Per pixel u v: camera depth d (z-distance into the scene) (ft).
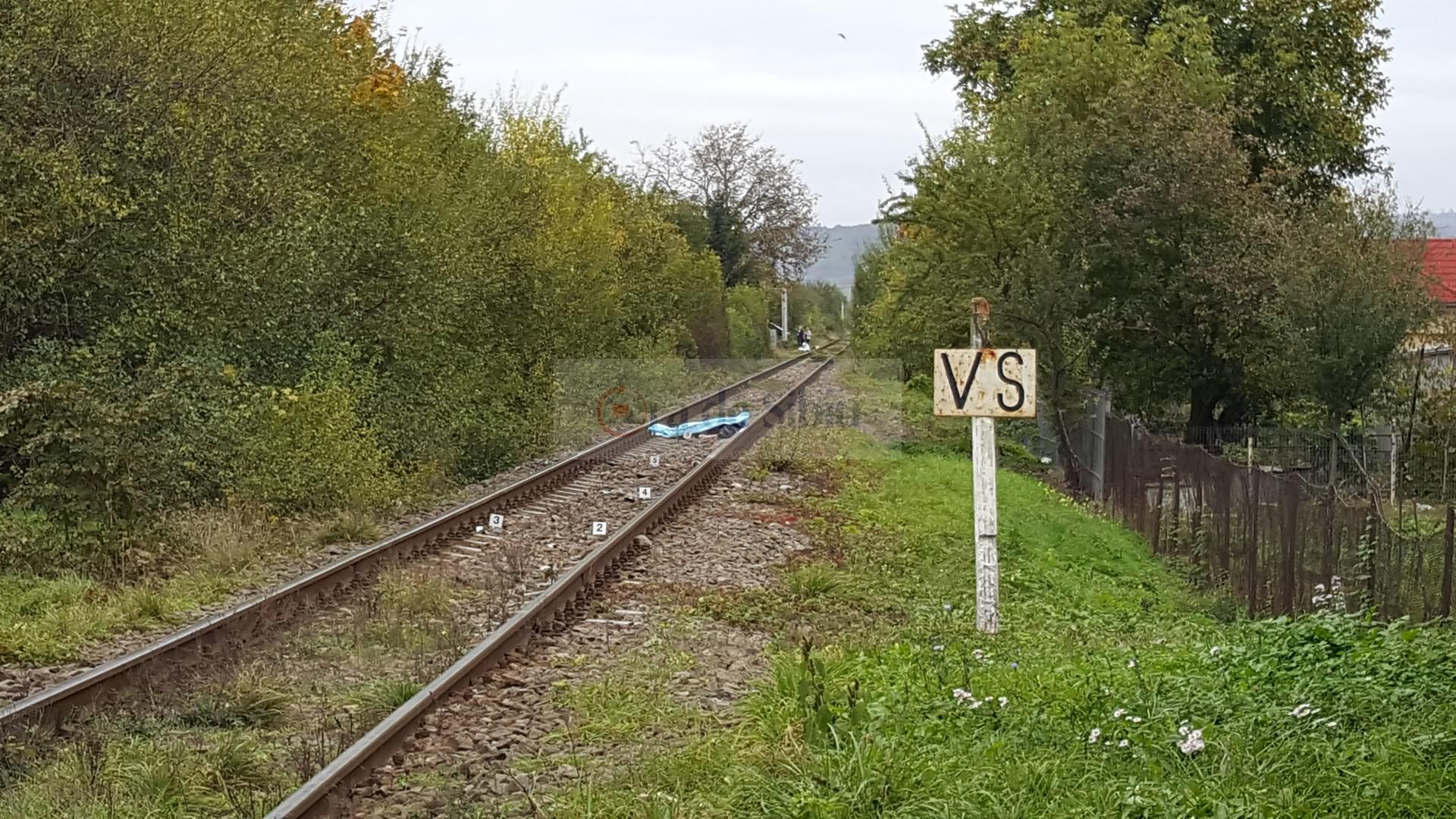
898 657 32.04
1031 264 83.20
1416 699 24.84
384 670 31.91
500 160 90.84
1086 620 42.34
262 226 56.75
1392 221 76.13
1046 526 63.21
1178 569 56.70
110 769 23.54
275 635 34.86
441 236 69.82
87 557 42.45
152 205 52.44
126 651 33.32
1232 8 113.29
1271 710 24.58
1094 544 59.82
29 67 49.19
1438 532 35.76
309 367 61.77
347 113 64.03
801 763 23.20
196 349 53.98
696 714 27.63
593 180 111.34
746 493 65.82
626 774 23.45
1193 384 93.09
